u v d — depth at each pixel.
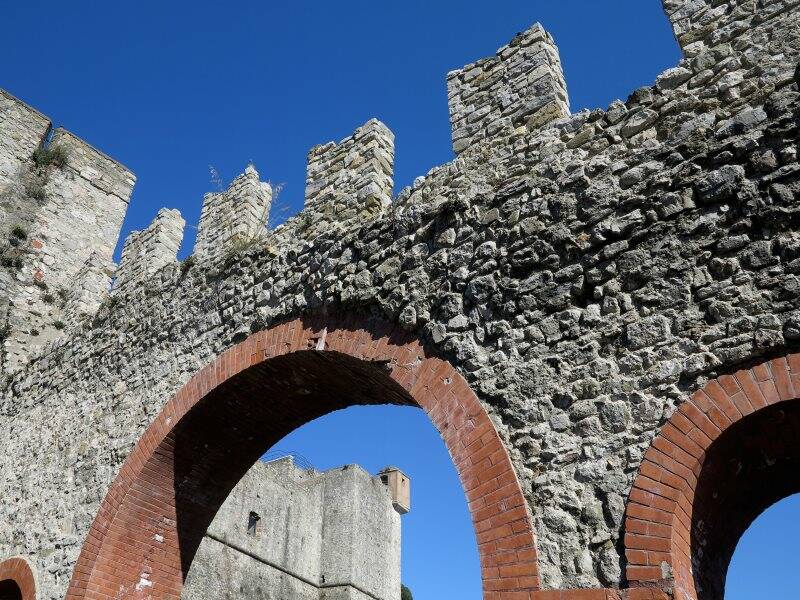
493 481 5.93
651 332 5.70
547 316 6.34
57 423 11.21
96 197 18.59
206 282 9.85
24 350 14.20
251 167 11.18
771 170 5.64
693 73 6.59
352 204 8.99
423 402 6.73
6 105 17.92
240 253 9.53
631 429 5.48
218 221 11.02
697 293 5.61
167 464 9.31
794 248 5.30
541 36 8.27
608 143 6.84
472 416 6.32
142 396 9.87
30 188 17.17
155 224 12.76
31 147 18.00
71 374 11.48
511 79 8.27
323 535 36.91
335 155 9.72
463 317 6.85
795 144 5.61
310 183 9.75
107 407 10.36
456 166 8.05
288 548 33.00
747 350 5.18
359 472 39.28
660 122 6.56
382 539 39.66
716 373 5.28
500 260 6.84
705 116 6.25
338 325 7.88
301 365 8.40
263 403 9.23
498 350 6.48
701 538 5.41
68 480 10.27
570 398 5.88
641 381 5.59
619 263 6.11
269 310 8.71
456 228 7.35
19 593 10.50
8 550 10.60
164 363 9.81
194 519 9.80
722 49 6.52
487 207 7.25
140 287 10.91
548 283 6.44
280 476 34.59
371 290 7.64
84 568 8.81
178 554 9.58
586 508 5.43
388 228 7.94
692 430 5.16
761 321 5.22
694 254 5.75
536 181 7.02
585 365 5.93
